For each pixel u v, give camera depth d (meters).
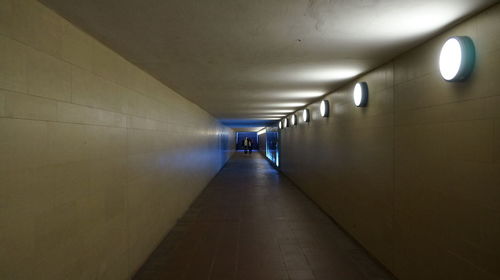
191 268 3.33
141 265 3.35
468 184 1.93
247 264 3.43
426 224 2.41
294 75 3.82
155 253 3.76
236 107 7.79
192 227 4.84
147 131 3.61
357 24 2.09
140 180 3.34
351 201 4.21
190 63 3.17
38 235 1.66
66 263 1.93
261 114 10.02
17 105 1.52
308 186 7.16
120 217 2.79
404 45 2.54
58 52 1.87
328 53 2.81
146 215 3.53
